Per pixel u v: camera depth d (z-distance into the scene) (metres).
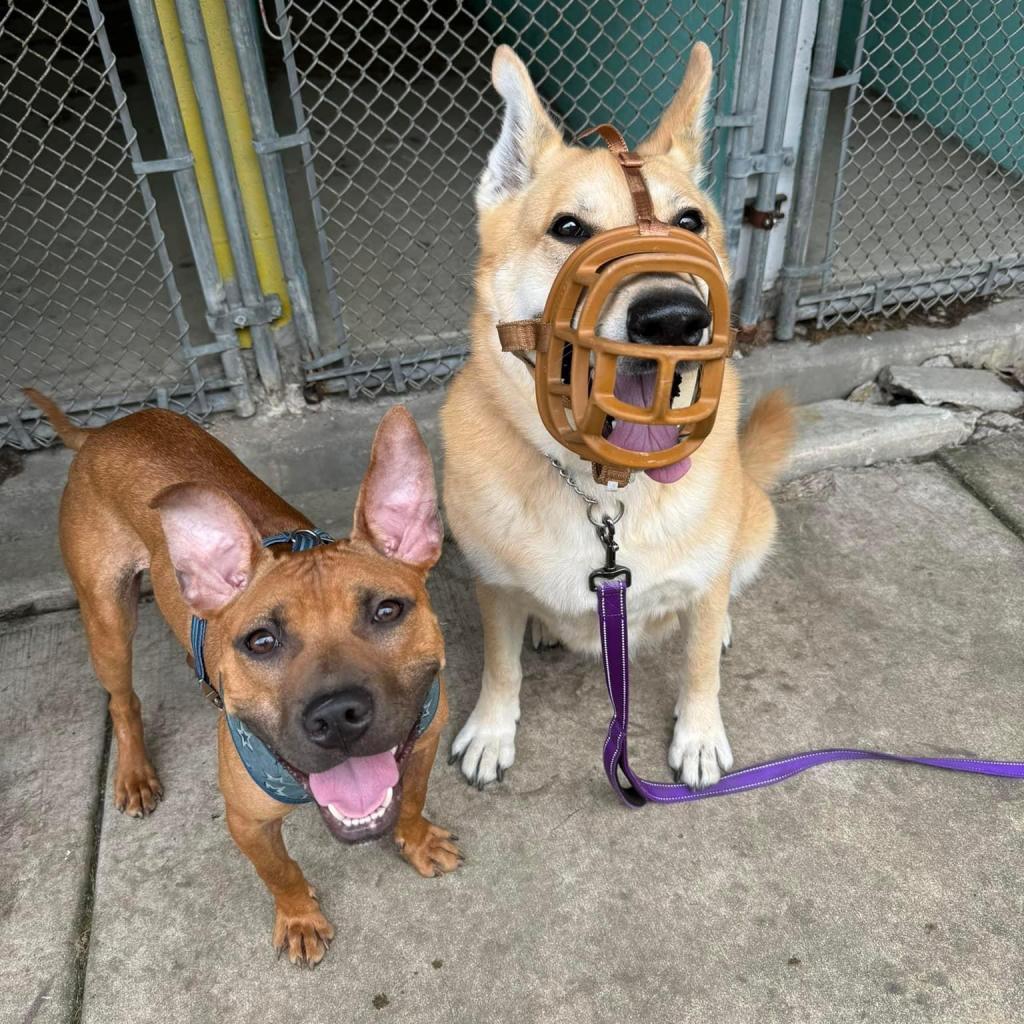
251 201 1.18
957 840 0.83
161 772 0.93
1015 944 0.75
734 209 1.29
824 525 1.21
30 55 3.06
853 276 1.47
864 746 0.93
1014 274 1.49
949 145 1.94
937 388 1.36
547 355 0.66
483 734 0.93
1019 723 0.94
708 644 0.89
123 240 1.77
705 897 0.80
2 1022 0.73
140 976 0.76
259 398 1.30
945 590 1.10
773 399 1.05
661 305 0.60
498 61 0.78
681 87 0.85
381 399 1.33
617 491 0.77
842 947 0.76
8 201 1.99
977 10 1.79
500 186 0.80
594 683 1.03
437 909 0.80
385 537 0.68
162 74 1.06
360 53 2.91
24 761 0.94
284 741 0.59
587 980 0.75
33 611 1.12
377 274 1.59
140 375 1.32
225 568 0.65
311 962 0.76
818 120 1.26
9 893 0.82
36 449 1.27
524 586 0.84
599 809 0.88
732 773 0.91
